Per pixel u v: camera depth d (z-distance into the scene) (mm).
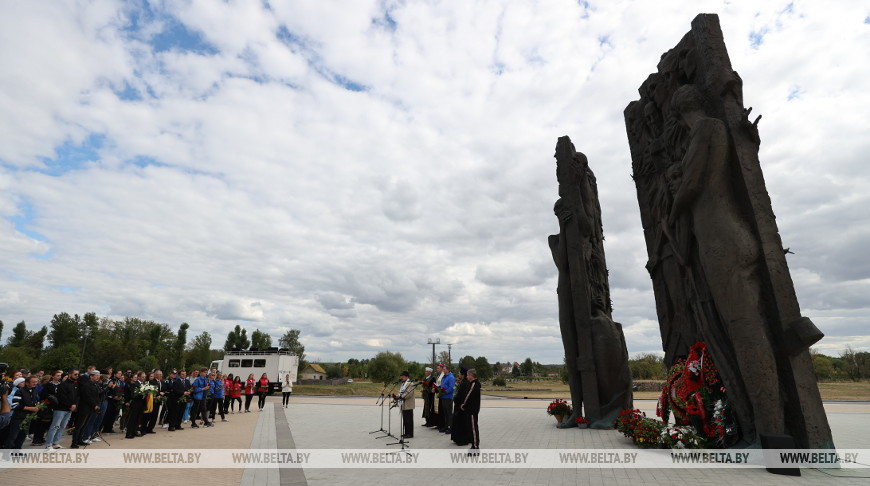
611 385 12930
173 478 7250
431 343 55281
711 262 8562
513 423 14828
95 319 77562
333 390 42781
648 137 12086
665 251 10727
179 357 73688
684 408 9211
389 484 6730
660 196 11047
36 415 10609
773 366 7789
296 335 95750
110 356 70062
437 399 14352
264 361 41625
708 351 9125
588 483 6641
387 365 67938
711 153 8781
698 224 8922
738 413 8438
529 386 61750
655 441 9367
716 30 9695
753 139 8805
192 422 15180
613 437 11203
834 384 49031
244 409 23500
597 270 14438
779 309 7910
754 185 8547
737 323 8148
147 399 12773
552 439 11039
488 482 6781
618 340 13164
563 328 13961
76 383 10797
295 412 21344
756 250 8242
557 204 14609
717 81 9250
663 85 11055
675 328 10383
